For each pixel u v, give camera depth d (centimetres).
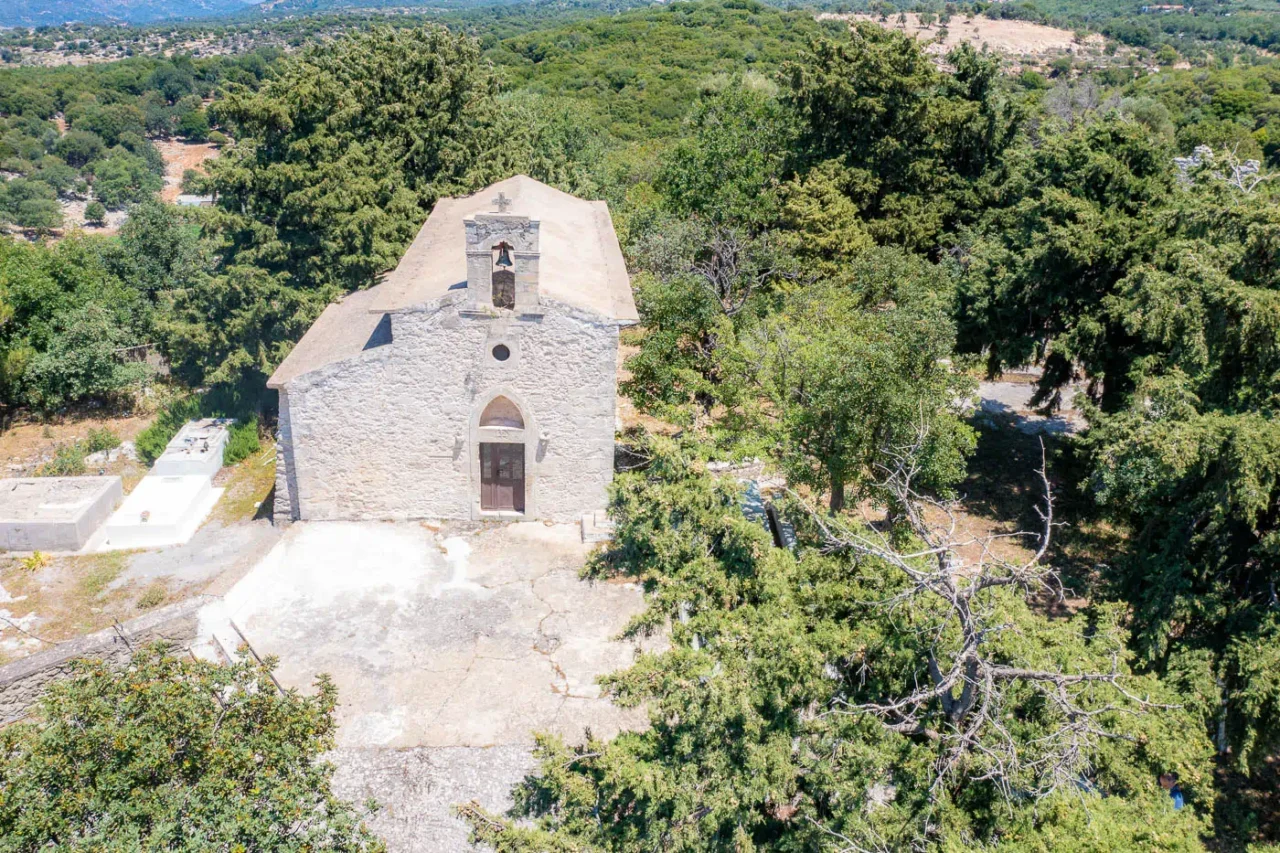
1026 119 4397
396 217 3791
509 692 1933
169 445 3475
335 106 3675
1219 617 1952
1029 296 3117
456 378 2417
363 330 2655
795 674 1337
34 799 1160
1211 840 2105
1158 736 1559
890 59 4284
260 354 3688
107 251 4622
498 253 2394
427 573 2353
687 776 1312
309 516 2569
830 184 4069
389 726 1827
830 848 1312
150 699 1268
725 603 1554
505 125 4422
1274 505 2008
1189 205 2478
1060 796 1417
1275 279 2153
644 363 2717
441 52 4019
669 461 1720
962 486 3441
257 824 1198
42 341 4097
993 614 1501
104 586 2703
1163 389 2205
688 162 4500
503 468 2580
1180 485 2136
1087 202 3033
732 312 3097
